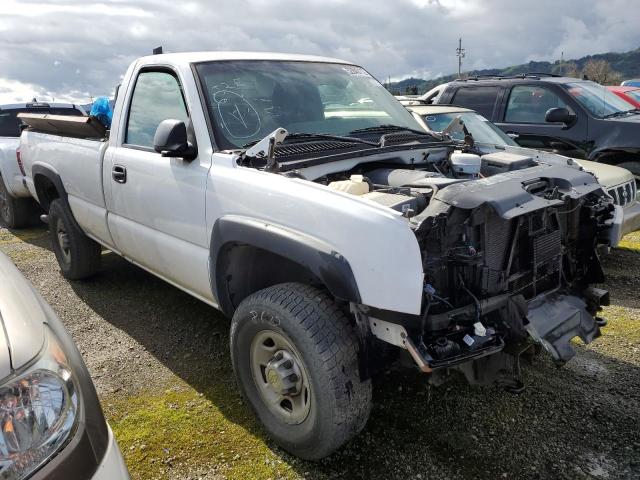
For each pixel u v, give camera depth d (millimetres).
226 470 2656
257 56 3797
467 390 3307
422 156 3570
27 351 1588
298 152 3086
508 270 2637
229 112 3268
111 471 1669
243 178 2811
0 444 1445
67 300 4793
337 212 2354
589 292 3121
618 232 3189
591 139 6934
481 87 8234
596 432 2898
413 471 2631
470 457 2725
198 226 3107
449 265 2506
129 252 4004
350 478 2590
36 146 5223
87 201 4410
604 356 3699
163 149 3061
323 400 2412
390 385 3354
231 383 3418
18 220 7586
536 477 2582
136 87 3883
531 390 3295
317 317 2451
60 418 1570
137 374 3561
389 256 2221
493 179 2732
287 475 2615
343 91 3896
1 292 1776
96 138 4293
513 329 2566
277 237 2547
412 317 2281
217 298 3088
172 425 3000
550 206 2686
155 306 4625
